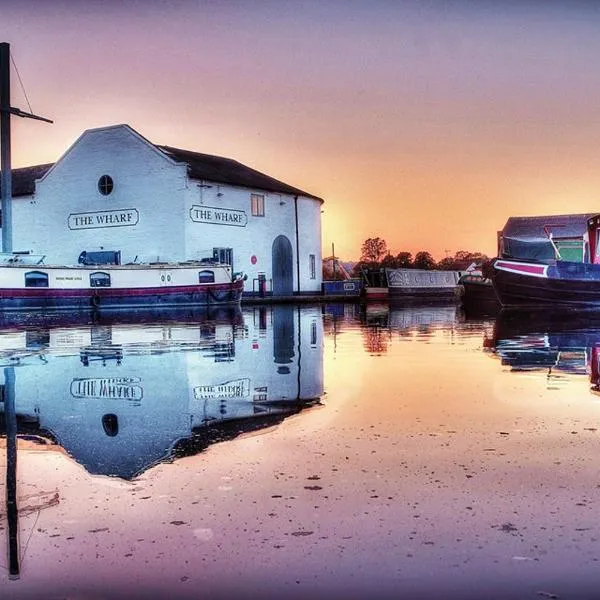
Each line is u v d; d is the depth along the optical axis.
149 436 4.02
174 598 1.97
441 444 3.69
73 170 33.16
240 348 9.92
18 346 10.27
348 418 4.47
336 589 2.02
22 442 3.92
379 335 12.71
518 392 5.52
